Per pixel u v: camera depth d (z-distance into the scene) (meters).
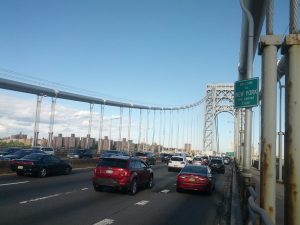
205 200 17.81
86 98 78.00
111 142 100.56
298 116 4.44
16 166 24.61
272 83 5.57
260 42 5.73
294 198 4.36
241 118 45.75
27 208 12.52
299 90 4.49
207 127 106.50
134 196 17.97
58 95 70.38
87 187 20.08
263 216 4.31
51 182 21.62
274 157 5.51
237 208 13.62
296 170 4.38
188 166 21.41
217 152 109.31
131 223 10.98
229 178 35.03
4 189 17.12
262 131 5.63
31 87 64.00
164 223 11.35
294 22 4.90
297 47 4.59
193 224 11.53
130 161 18.91
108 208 13.66
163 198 17.69
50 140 69.56
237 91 11.50
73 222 10.62
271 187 5.48
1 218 10.59
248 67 14.48
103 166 18.48
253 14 23.33
